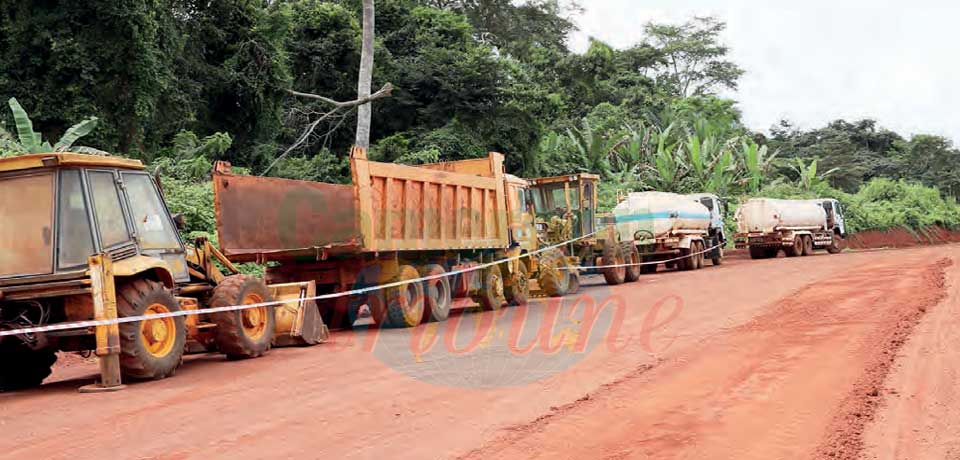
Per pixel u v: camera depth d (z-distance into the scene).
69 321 8.73
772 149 64.81
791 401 6.70
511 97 33.69
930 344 9.05
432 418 6.57
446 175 14.45
